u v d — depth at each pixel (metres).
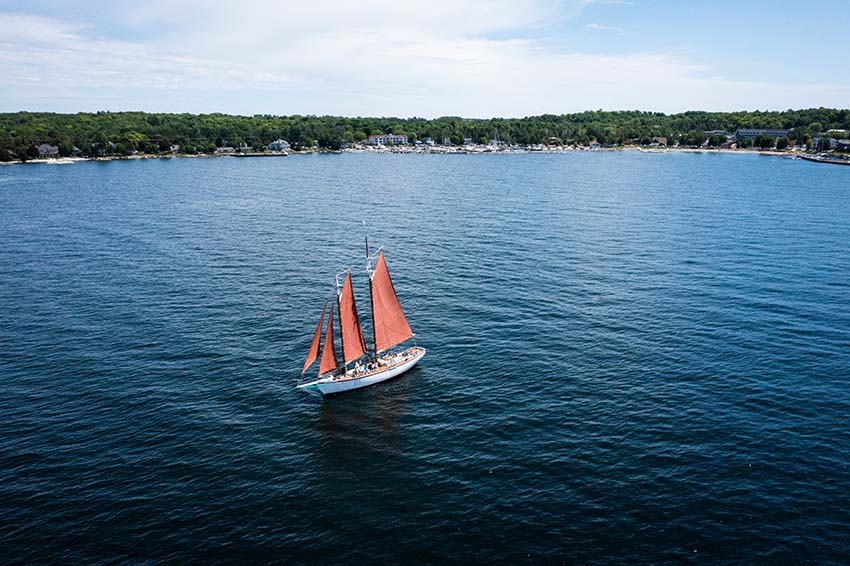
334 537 45.00
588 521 46.06
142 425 60.00
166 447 56.34
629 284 103.44
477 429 59.34
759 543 43.53
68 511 47.59
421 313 91.12
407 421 61.34
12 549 43.56
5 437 57.47
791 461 52.81
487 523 46.16
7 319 87.81
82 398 65.06
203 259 123.00
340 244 137.50
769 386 65.94
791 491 48.97
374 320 72.88
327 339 67.94
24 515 47.06
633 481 50.56
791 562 41.78
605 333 81.75
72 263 119.19
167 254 127.06
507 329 84.25
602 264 117.00
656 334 80.94
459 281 107.00
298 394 66.88
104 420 60.78
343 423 61.09
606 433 57.72
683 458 53.47
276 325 86.38
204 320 88.06
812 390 65.00
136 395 65.88
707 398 63.72
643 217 170.62
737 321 84.94
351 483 51.31
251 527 46.00
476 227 157.25
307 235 148.00
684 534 44.50
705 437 56.62
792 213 174.75
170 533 45.31
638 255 124.00
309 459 54.84
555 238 142.12
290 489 50.53
